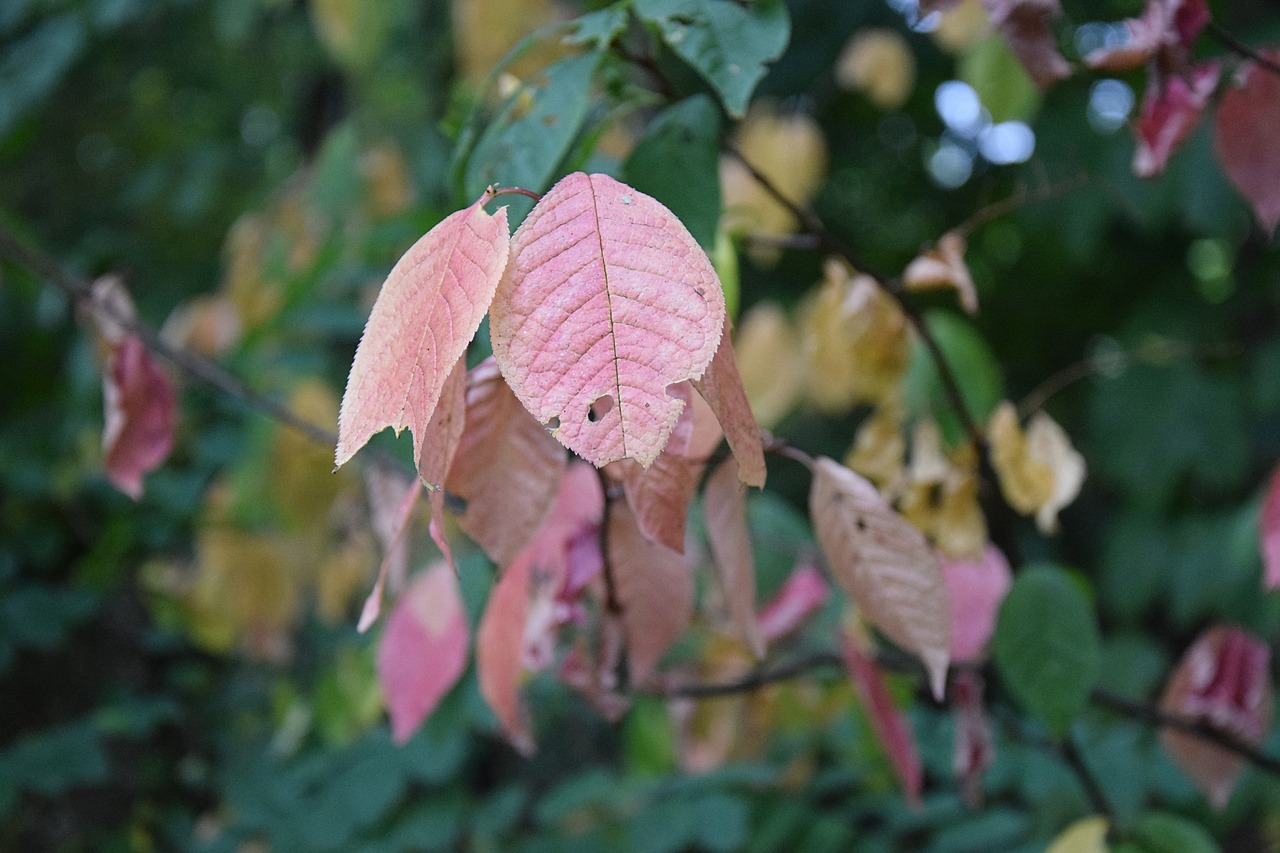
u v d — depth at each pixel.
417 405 0.56
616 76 0.70
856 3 1.95
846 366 0.81
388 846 0.95
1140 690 1.69
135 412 0.79
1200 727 0.80
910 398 0.81
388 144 1.43
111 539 1.12
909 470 0.79
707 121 0.69
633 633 0.72
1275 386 1.75
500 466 0.64
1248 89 0.73
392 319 0.57
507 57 0.69
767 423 0.93
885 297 0.78
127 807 1.16
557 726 1.22
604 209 0.57
